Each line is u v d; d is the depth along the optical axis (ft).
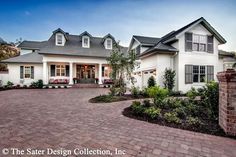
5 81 66.80
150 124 17.24
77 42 78.54
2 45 109.70
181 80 47.91
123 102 31.60
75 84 69.41
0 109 24.73
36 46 91.97
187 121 17.63
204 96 22.53
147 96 37.65
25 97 38.75
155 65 49.24
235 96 13.71
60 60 67.15
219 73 15.80
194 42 49.75
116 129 15.46
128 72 39.96
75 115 21.12
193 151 10.93
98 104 29.66
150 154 10.39
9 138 12.90
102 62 73.05
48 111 23.49
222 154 10.55
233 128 13.76
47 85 65.36
